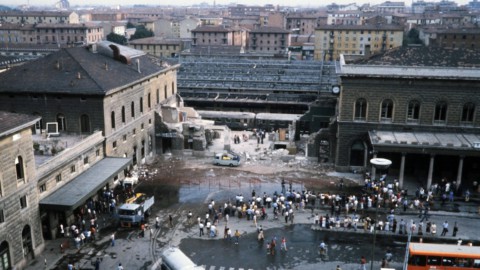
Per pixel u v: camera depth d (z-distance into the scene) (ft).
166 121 268.62
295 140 277.85
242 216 179.01
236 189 205.87
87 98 198.59
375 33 576.61
